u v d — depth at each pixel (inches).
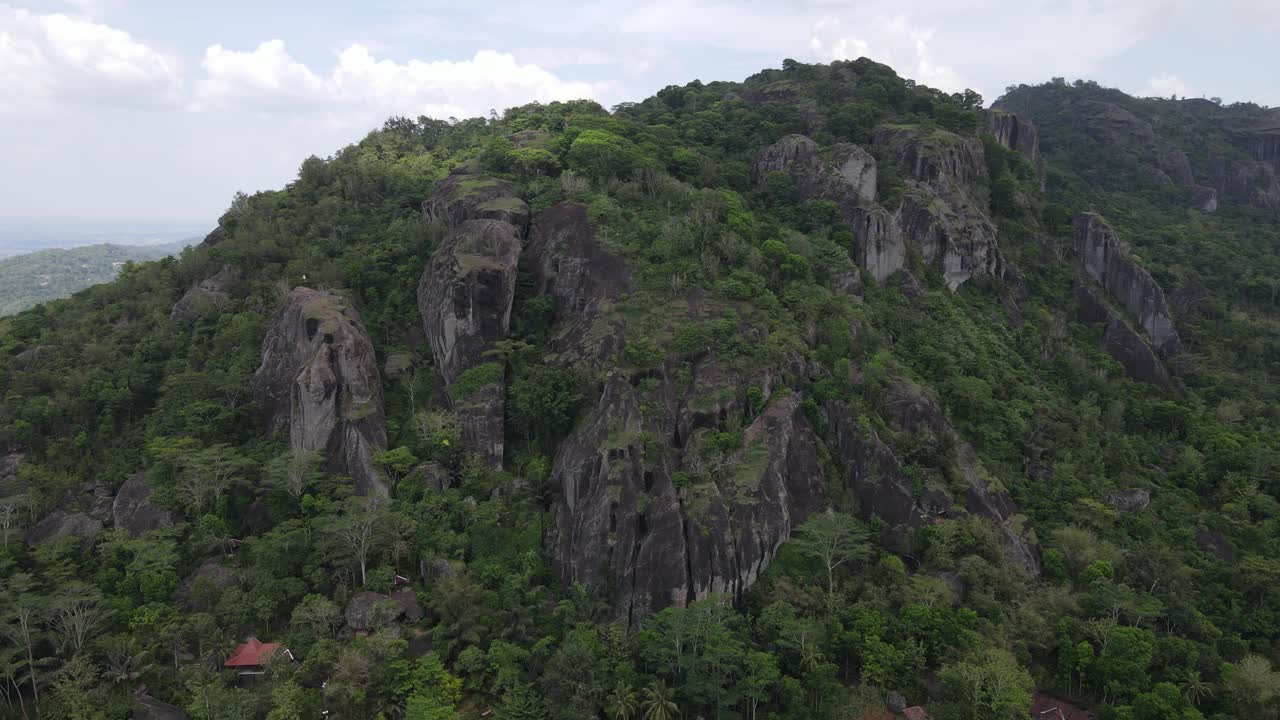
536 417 3612.2
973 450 3710.6
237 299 4557.1
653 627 2876.5
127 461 3764.8
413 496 3467.0
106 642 2755.9
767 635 2871.6
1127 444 4197.8
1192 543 3619.6
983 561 3159.5
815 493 3388.3
